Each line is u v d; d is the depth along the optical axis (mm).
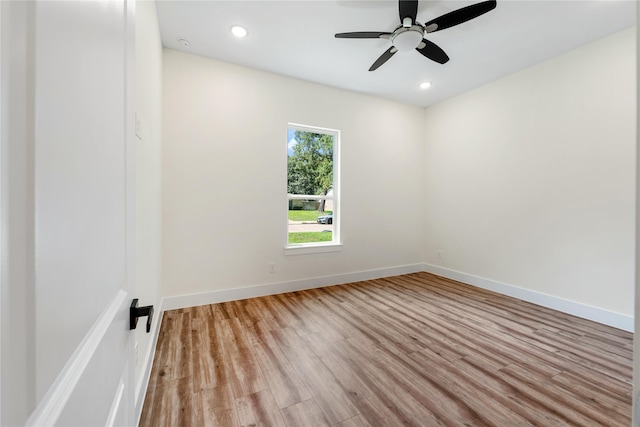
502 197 3336
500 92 3346
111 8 550
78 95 393
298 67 3104
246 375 1707
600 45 2508
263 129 3193
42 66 304
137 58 1404
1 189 246
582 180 2633
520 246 3148
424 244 4445
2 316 240
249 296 3137
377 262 4043
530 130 3041
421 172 4414
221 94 2965
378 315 2656
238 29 2410
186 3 2098
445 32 2430
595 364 1848
